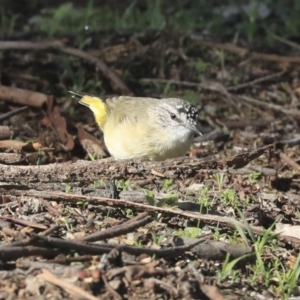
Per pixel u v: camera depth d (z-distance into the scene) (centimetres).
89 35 1855
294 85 1747
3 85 1548
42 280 825
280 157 1360
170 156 1226
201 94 1661
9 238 906
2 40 1842
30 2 2166
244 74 1758
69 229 957
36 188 1030
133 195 1033
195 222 1001
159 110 1212
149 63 1730
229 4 2222
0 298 809
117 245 880
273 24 2111
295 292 910
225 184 1164
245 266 929
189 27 1984
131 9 2047
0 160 1152
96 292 821
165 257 901
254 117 1591
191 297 840
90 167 1090
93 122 1484
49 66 1680
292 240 994
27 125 1401
